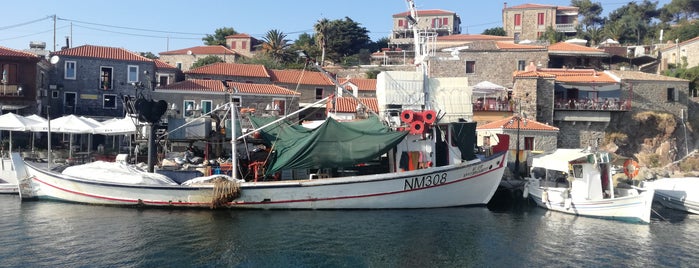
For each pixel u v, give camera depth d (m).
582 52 65.00
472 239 21.00
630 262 18.17
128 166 26.97
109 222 22.47
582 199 26.84
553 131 42.50
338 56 87.06
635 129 51.75
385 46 101.50
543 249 19.69
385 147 25.50
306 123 31.77
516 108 49.19
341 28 89.12
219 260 17.69
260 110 41.59
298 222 22.98
